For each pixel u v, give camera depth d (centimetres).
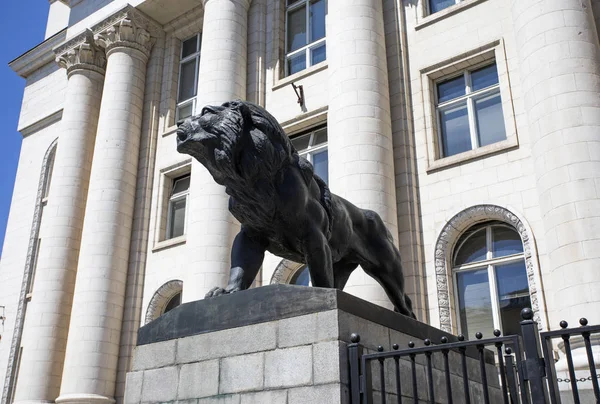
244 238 529
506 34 1276
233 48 1655
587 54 1034
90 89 2136
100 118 1938
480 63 1323
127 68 1969
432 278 1201
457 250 1229
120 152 1861
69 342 1670
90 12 2158
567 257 926
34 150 2506
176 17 2033
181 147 493
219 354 467
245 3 1736
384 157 1259
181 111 1959
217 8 1695
